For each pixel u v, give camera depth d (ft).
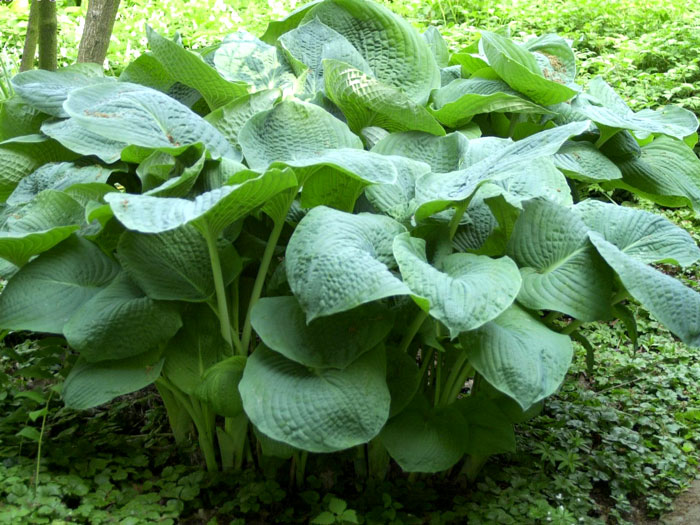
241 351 5.97
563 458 6.56
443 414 5.91
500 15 18.29
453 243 6.13
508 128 8.27
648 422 7.29
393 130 7.37
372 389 5.31
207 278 5.78
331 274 5.06
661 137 8.23
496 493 6.23
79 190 6.24
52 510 5.58
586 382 8.11
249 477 6.13
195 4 19.29
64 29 17.13
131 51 16.46
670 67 15.15
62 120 6.82
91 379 5.69
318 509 5.92
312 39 7.92
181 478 6.10
